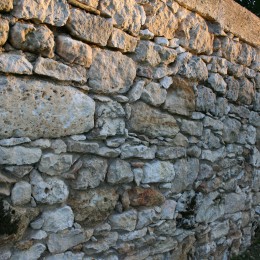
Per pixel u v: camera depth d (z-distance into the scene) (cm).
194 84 325
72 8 230
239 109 387
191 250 340
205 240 357
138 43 274
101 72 250
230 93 370
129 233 283
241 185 402
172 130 307
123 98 266
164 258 315
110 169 264
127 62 267
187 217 332
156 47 285
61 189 237
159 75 290
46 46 219
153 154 293
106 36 250
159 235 308
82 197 249
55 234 238
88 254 259
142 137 283
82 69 240
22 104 211
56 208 237
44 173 228
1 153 207
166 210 310
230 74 370
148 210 295
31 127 217
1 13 201
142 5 273
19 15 206
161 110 297
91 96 248
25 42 211
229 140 376
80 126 241
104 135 256
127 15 261
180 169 319
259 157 426
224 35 349
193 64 320
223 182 373
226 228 386
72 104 235
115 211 274
